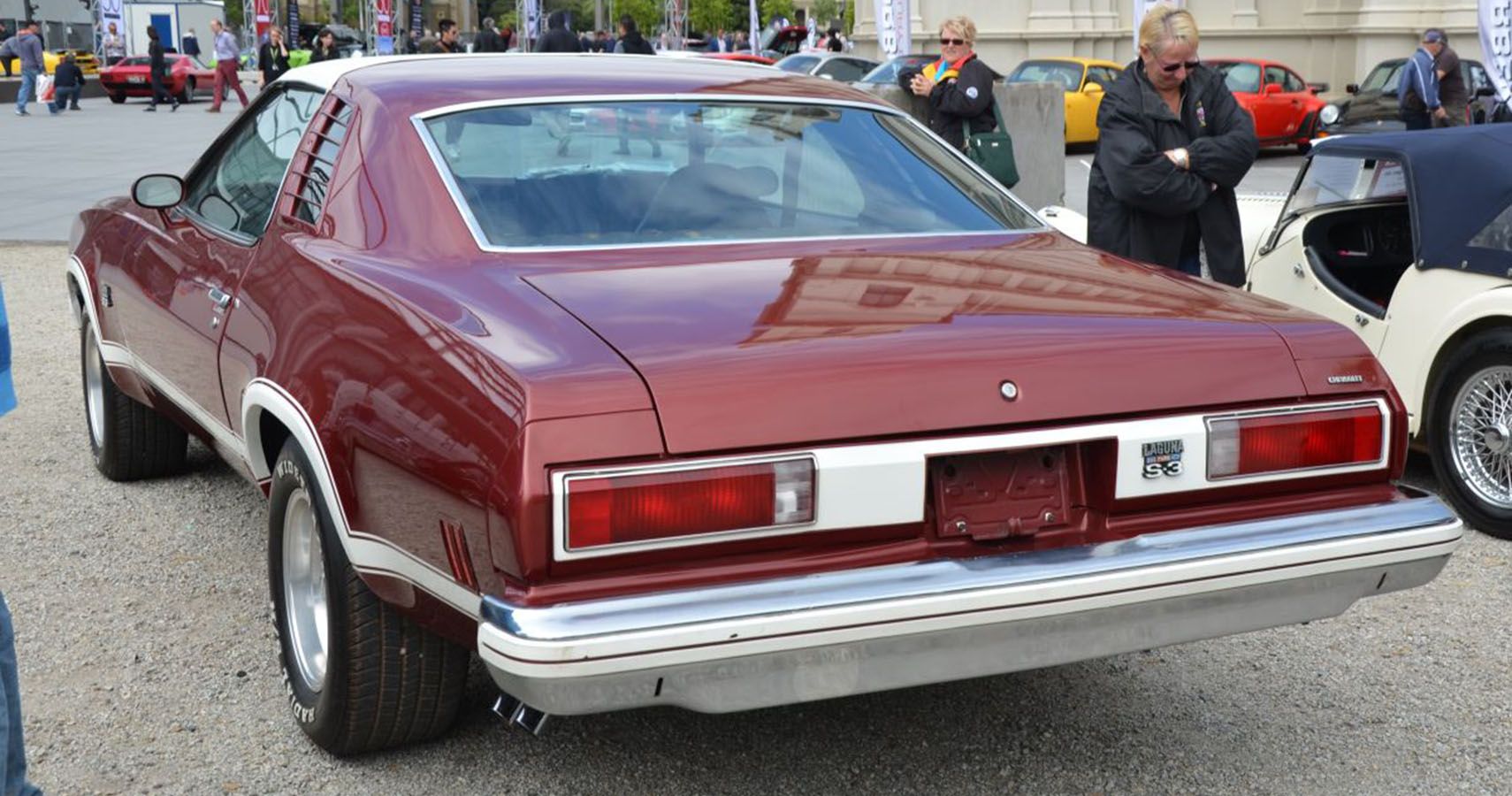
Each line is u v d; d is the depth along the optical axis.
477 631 2.66
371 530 2.88
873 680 2.60
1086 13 32.88
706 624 2.44
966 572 2.62
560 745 3.48
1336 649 4.15
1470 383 5.26
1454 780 3.36
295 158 3.80
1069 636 2.73
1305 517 2.91
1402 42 31.61
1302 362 2.96
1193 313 3.04
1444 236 5.42
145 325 4.57
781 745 3.50
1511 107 14.04
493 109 3.56
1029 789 3.29
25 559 4.76
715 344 2.67
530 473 2.43
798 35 47.75
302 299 3.30
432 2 105.75
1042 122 12.73
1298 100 23.05
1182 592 2.77
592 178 3.45
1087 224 6.70
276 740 3.51
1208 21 33.69
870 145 3.87
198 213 4.48
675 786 3.28
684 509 2.48
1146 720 3.67
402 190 3.36
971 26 9.97
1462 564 4.93
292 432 3.21
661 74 3.92
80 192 15.17
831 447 2.58
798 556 2.59
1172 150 5.80
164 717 3.63
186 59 36.28
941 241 3.55
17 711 2.64
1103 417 2.78
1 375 2.57
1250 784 3.33
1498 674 3.97
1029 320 2.90
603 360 2.59
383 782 3.30
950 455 2.70
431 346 2.79
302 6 90.81
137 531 5.05
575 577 2.46
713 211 3.45
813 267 3.19
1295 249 6.20
